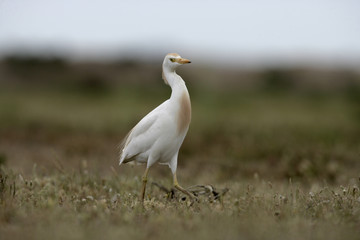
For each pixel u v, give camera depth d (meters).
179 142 11.95
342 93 54.38
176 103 11.59
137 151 12.00
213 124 28.69
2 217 8.82
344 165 17.61
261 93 55.88
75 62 79.62
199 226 8.16
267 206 9.64
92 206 10.12
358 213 9.06
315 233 7.80
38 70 74.50
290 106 44.22
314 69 73.56
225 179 15.38
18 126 29.70
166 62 11.91
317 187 12.69
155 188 13.21
